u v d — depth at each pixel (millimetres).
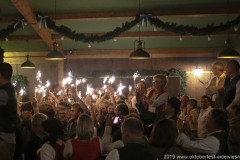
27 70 13086
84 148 3277
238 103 4570
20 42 12203
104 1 9297
